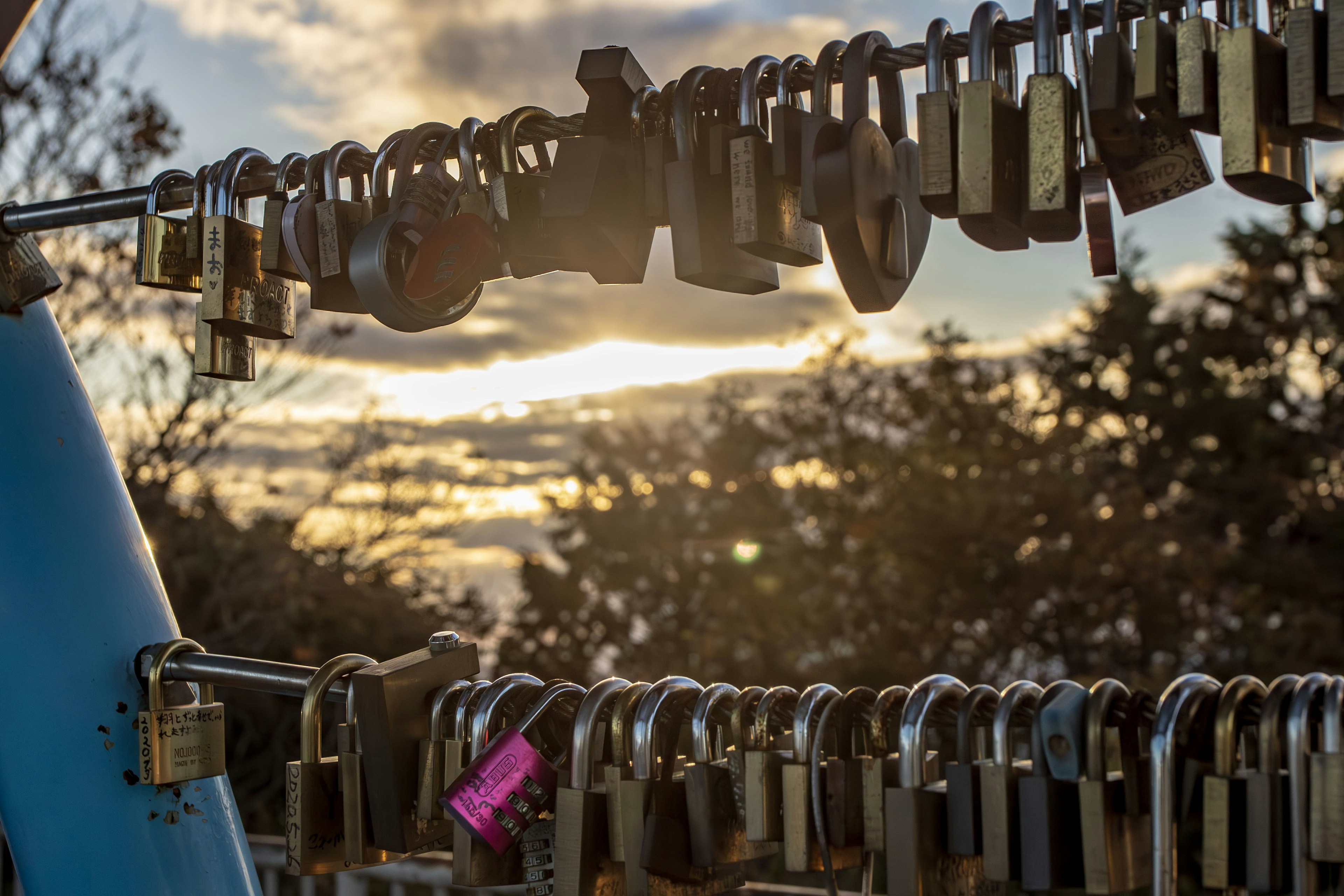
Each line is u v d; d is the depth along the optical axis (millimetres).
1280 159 720
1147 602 12852
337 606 12125
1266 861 764
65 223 1148
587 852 959
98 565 1153
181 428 9484
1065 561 12734
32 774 1097
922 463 13727
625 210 905
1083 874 846
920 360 14750
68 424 1190
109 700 1116
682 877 947
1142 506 13742
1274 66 713
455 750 1038
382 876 3152
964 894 917
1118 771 861
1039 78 772
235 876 1181
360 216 1037
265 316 1104
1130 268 17297
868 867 958
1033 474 13469
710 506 20578
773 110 849
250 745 11039
